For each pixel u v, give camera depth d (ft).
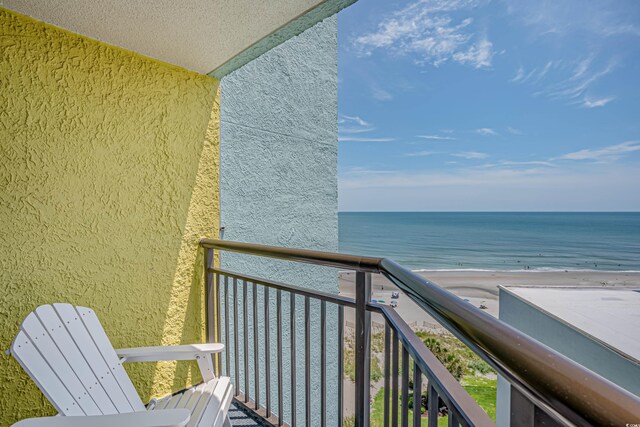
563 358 1.11
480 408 1.85
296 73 11.40
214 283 7.27
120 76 5.97
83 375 4.29
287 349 10.78
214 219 7.38
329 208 12.73
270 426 5.87
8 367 5.01
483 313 1.58
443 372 2.21
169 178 6.64
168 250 6.66
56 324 4.34
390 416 3.39
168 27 5.31
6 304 4.99
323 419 4.84
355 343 4.09
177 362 6.94
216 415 4.57
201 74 7.04
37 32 5.15
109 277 5.94
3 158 4.93
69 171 5.49
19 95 5.03
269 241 10.30
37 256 5.23
